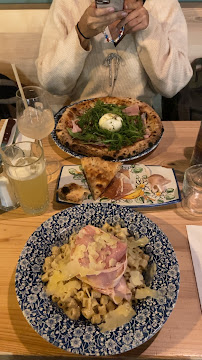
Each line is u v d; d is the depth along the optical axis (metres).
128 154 1.21
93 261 0.78
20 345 0.75
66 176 1.15
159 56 1.62
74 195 1.05
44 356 0.76
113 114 1.38
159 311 0.74
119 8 1.35
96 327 0.73
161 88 1.74
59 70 1.64
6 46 2.23
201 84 2.02
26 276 0.82
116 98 1.53
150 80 1.84
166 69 1.63
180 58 1.67
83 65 1.69
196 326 0.77
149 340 0.75
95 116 1.40
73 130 1.34
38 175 0.96
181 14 1.73
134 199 1.06
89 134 1.32
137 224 0.94
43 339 0.76
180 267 0.89
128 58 1.70
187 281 0.86
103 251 0.80
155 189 1.08
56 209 1.07
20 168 0.97
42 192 1.01
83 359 0.75
